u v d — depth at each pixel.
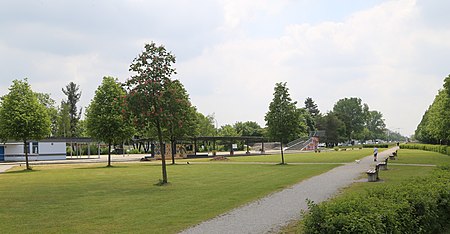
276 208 13.96
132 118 22.95
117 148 101.44
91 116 44.50
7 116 38.84
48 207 15.09
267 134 42.38
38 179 27.78
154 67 22.53
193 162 50.91
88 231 10.95
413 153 62.25
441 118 46.94
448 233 10.20
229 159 56.78
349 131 149.12
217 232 10.43
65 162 57.69
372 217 7.20
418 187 10.54
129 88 22.61
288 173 29.11
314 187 19.89
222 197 17.00
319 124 136.75
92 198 17.41
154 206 14.95
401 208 8.31
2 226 11.77
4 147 65.56
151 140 64.06
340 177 24.97
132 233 10.57
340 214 7.08
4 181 26.34
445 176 13.59
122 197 17.62
